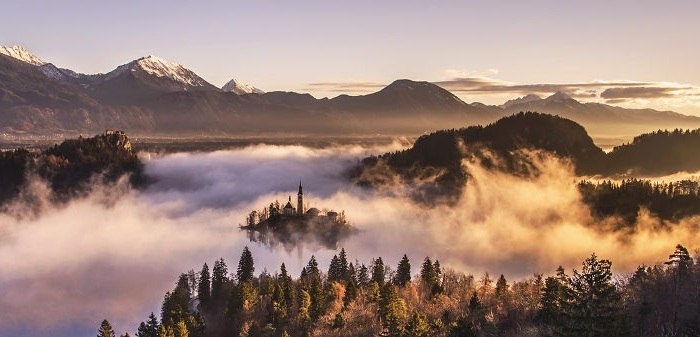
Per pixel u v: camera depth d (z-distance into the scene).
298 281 177.12
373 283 160.62
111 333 141.25
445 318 123.56
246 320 145.50
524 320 116.00
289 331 138.12
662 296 100.12
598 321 53.69
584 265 56.00
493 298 141.50
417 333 100.62
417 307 142.00
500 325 116.06
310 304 147.00
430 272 172.75
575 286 56.31
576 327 54.25
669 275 105.25
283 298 149.38
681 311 95.31
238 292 153.12
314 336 131.38
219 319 156.38
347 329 132.75
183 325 129.25
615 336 53.75
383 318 130.50
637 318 92.12
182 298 158.12
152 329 137.00
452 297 152.12
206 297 176.75
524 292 140.00
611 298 54.34
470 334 97.88
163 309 156.50
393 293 133.38
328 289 161.00
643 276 111.88
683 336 88.44
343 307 147.62
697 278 102.94
